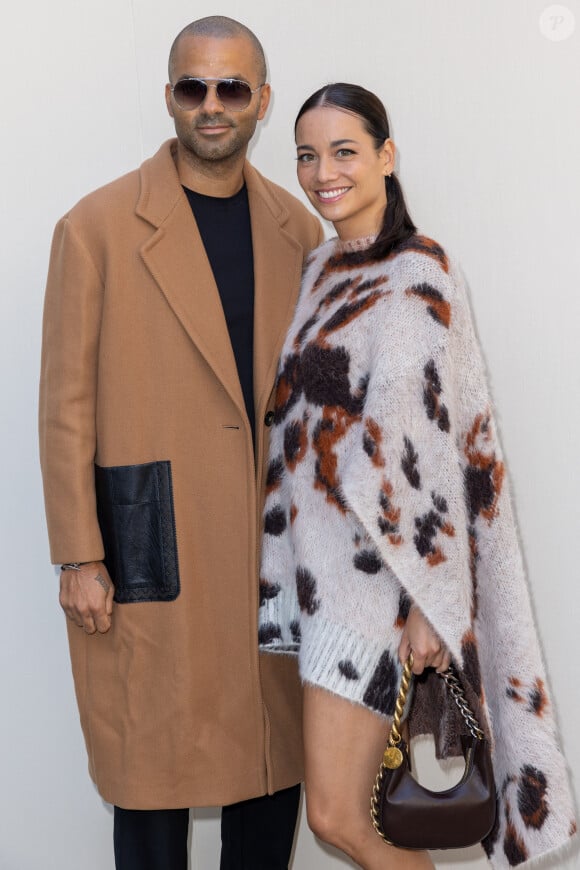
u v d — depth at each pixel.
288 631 1.93
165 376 1.95
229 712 2.01
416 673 1.78
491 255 2.28
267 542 1.97
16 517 2.37
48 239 2.29
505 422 2.31
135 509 1.95
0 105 2.25
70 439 1.94
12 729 2.42
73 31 2.25
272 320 1.99
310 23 2.29
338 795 1.80
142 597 1.97
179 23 2.27
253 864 2.25
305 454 1.84
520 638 1.81
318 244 2.21
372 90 2.29
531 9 2.21
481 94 2.25
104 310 1.92
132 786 1.98
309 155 1.84
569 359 2.28
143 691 1.99
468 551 1.78
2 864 2.46
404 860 1.86
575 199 2.24
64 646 2.40
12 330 2.32
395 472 1.70
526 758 1.81
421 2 2.25
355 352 1.77
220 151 1.95
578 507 2.32
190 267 1.96
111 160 2.29
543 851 1.80
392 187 1.84
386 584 1.78
